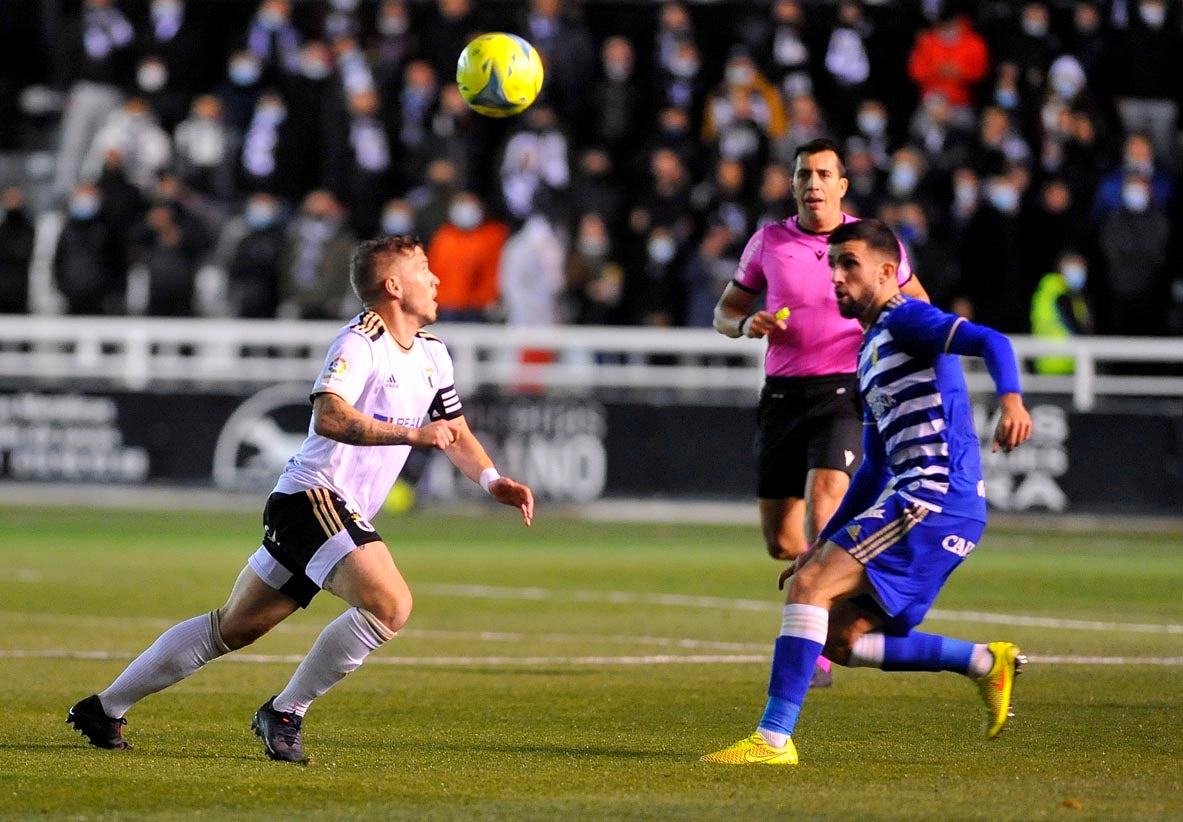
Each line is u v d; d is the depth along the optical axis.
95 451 65.56
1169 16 80.31
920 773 19.41
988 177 71.19
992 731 20.73
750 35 82.25
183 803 17.45
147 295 69.00
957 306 66.25
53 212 80.50
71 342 74.06
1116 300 68.44
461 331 64.12
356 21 82.56
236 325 64.69
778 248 28.20
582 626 35.16
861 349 20.84
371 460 20.08
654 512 64.25
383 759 20.39
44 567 45.12
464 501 65.19
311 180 74.88
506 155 71.88
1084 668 29.14
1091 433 63.47
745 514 64.12
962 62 78.19
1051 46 78.69
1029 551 53.81
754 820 16.48
